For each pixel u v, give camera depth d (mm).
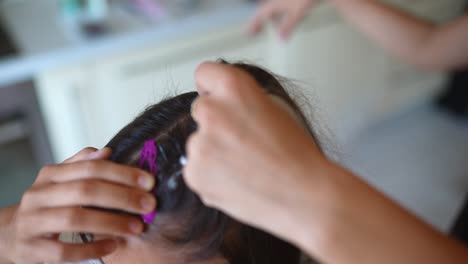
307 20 1783
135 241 479
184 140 471
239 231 497
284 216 298
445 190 2039
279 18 1144
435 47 939
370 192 310
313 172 299
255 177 295
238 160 295
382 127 2428
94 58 1383
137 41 1416
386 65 2199
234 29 1611
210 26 1529
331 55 1952
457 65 944
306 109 602
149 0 1584
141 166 462
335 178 302
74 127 1470
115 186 394
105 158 468
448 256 304
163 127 500
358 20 1019
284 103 471
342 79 2057
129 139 500
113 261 499
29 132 1433
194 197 455
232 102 302
